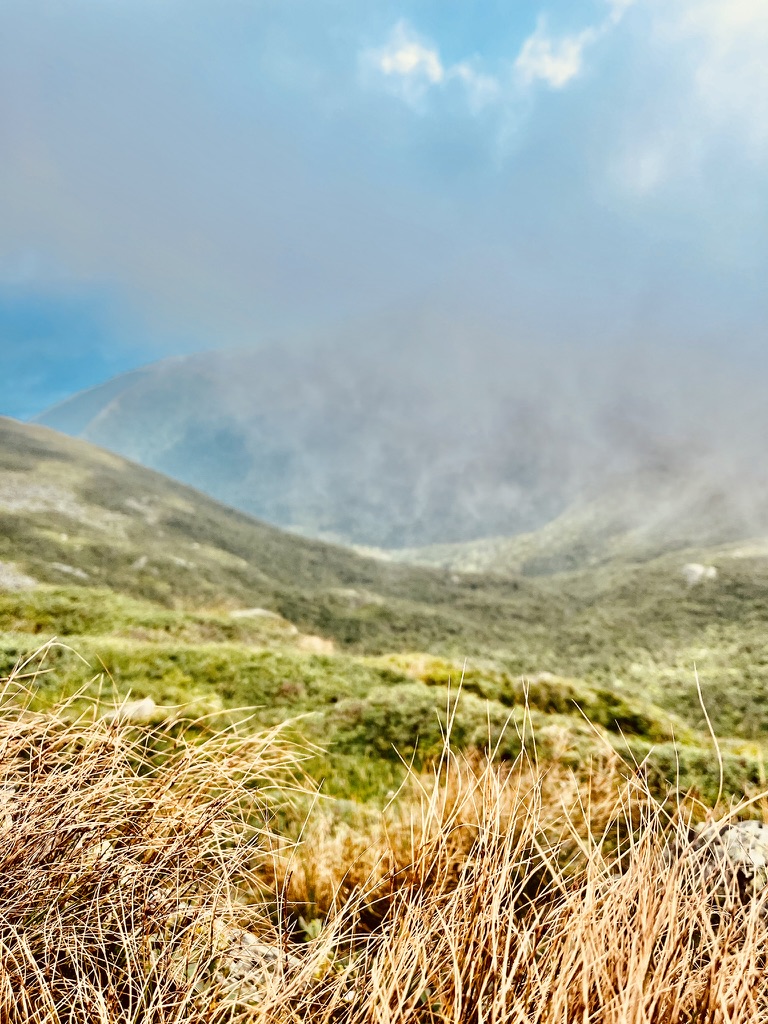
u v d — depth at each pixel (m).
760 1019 1.23
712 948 1.34
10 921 1.60
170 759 2.19
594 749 3.95
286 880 2.10
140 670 12.26
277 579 107.69
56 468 133.88
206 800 2.18
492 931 1.44
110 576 67.44
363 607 87.88
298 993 1.58
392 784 6.39
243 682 13.30
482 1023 1.30
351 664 17.25
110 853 1.86
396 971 1.45
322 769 6.72
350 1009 1.46
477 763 3.06
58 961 1.58
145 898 1.76
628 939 1.41
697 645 69.69
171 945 1.66
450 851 1.90
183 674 13.18
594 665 65.00
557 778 3.12
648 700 43.91
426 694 11.04
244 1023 1.55
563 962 1.32
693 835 1.82
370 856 2.95
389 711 9.89
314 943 1.67
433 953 1.57
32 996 1.50
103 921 1.73
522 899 1.97
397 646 70.56
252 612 39.72
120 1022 1.48
